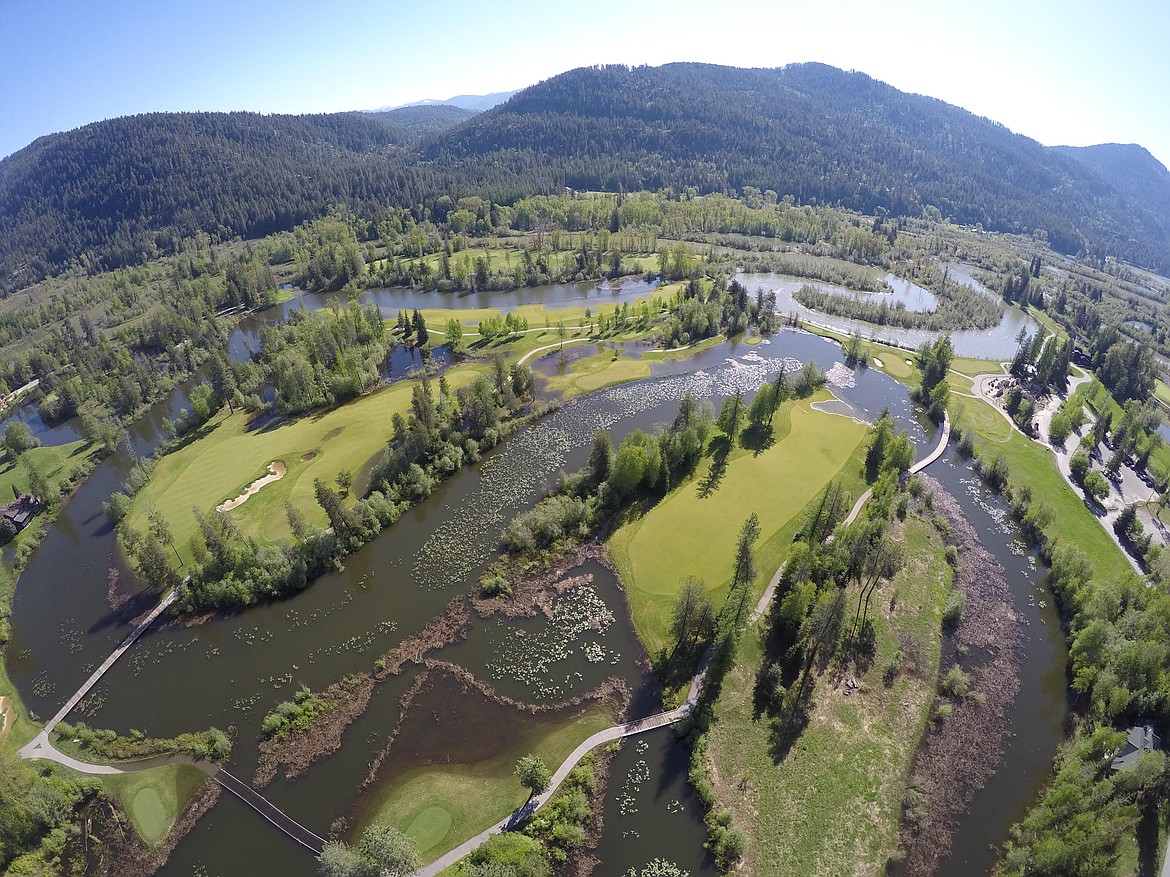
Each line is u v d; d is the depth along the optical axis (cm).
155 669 7462
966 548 9094
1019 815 5738
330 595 8338
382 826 5612
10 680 7488
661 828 5575
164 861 5553
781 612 7144
